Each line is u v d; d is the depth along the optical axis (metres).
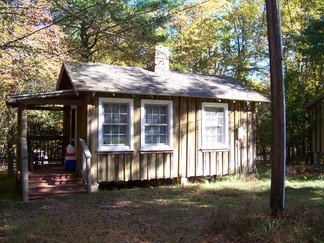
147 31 8.64
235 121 13.69
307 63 22.72
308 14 21.80
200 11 23.47
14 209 8.22
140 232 6.30
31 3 9.51
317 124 16.97
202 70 24.81
